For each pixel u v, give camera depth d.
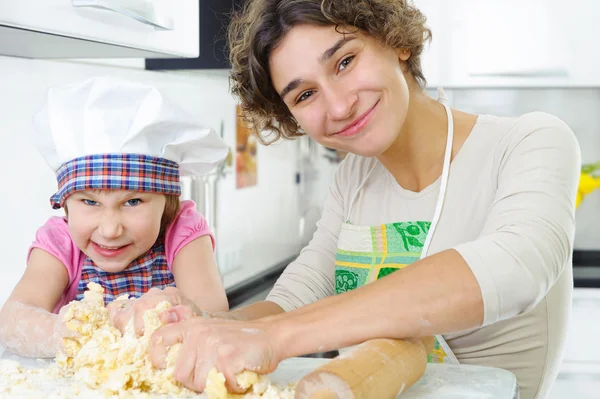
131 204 1.08
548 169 0.90
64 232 1.18
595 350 2.11
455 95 2.67
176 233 1.20
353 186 1.19
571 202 0.89
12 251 1.33
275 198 2.74
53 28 0.99
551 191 0.87
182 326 0.82
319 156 3.10
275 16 0.94
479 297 0.78
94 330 0.91
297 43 0.93
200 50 1.82
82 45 1.17
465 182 1.04
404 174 1.11
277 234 2.76
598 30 2.27
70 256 1.16
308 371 0.87
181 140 1.11
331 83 0.94
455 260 0.80
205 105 2.13
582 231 2.66
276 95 1.08
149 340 0.84
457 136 1.07
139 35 1.21
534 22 2.29
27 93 1.35
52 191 1.46
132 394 0.80
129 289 1.19
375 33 0.93
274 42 0.95
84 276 1.17
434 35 2.33
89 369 0.83
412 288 0.79
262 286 2.16
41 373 0.88
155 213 1.10
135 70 1.72
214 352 0.76
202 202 2.00
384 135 0.96
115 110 1.05
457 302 0.78
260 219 2.57
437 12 2.32
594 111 2.63
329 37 0.92
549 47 2.29
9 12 0.91
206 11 1.82
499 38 2.31
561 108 2.64
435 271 0.80
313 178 3.06
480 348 1.03
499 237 0.82
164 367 0.81
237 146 2.36
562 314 1.03
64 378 0.86
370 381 0.70
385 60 0.95
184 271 1.18
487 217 0.93
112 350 0.84
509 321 1.01
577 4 2.27
